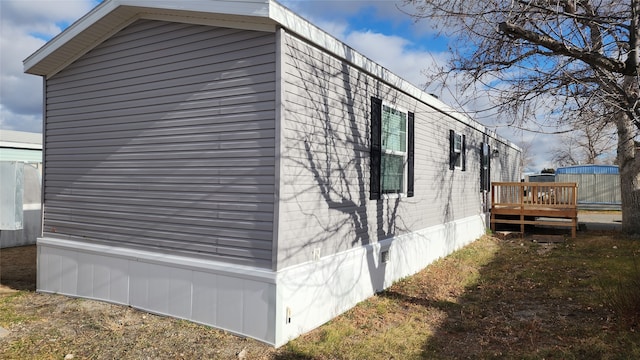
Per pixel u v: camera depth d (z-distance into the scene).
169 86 5.08
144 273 5.30
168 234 5.12
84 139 5.96
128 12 5.19
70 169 6.12
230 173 4.61
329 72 5.16
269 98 4.34
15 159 13.48
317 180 4.89
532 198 12.70
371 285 6.17
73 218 6.10
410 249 7.59
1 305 5.73
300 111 4.58
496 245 11.21
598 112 5.03
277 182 4.26
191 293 4.88
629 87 4.62
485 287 6.79
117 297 5.56
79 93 6.00
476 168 12.70
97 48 5.77
